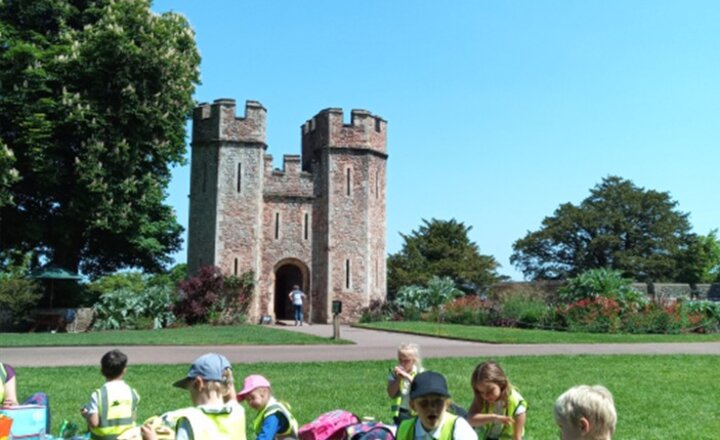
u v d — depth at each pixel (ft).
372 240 117.80
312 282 115.55
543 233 215.92
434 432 13.71
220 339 64.08
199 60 112.16
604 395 11.07
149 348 56.95
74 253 98.73
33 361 47.29
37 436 18.34
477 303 99.91
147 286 107.04
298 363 45.68
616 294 87.51
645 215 208.85
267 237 114.62
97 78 89.97
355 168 117.70
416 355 21.61
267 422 17.16
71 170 90.94
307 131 127.85
